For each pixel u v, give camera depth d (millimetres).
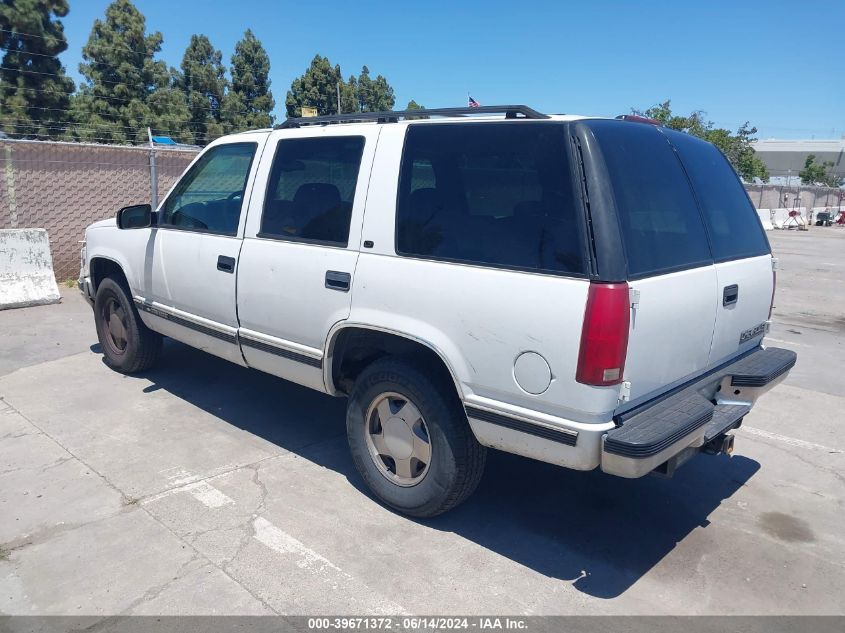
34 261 9031
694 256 3537
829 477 4602
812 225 34938
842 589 3361
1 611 3033
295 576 3326
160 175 11242
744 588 3354
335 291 3871
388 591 3238
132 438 4867
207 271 4758
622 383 2979
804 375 6969
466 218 3396
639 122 3688
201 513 3877
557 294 2988
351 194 3904
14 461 4473
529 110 3361
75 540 3582
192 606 3090
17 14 22453
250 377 6238
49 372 6277
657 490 4363
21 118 22734
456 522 3887
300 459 4605
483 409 3289
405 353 3785
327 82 42156
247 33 39031
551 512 4039
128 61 28672
